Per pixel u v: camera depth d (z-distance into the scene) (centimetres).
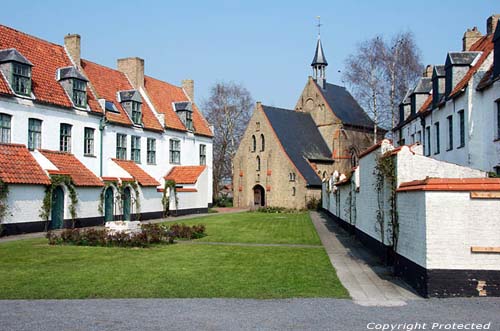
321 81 6781
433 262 1005
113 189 3291
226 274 1277
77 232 1969
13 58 2652
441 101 2720
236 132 7250
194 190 4388
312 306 926
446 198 1005
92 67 3853
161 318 838
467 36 3247
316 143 6303
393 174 1320
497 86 2000
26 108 2741
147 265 1422
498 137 2016
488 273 988
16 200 2392
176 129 4438
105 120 3447
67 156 3022
